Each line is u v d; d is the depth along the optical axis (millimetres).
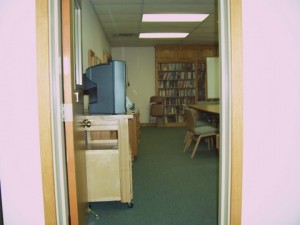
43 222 1367
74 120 1599
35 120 1321
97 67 2533
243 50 1312
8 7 1289
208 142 4852
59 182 1374
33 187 1349
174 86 8172
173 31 6293
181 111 8156
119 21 5320
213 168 3727
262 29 1316
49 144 1316
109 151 2412
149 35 6676
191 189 2947
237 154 1332
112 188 2447
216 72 4812
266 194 1382
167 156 4426
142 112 8289
